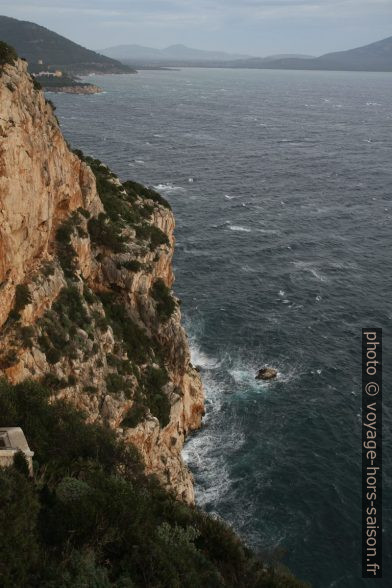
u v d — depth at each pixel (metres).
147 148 196.12
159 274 57.69
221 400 60.72
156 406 46.62
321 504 47.84
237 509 47.09
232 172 167.75
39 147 39.50
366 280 92.62
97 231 51.97
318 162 187.62
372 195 147.88
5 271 34.72
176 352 54.41
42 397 32.62
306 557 42.84
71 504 22.33
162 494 33.03
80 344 40.22
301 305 83.06
